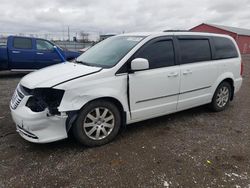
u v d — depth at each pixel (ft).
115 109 11.53
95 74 10.79
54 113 10.05
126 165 9.73
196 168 9.59
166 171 9.36
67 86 10.03
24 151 10.69
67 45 85.10
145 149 11.10
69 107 10.09
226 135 12.87
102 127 11.32
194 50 14.43
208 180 8.82
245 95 22.40
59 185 8.45
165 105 13.35
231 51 16.90
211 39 15.55
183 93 14.02
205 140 12.19
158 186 8.46
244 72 41.57
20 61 31.12
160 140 12.08
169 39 13.34
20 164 9.66
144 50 12.25
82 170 9.34
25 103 10.34
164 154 10.67
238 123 14.70
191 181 8.76
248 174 9.23
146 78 12.16
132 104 12.01
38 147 11.05
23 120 10.03
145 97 12.37
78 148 11.05
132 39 13.08
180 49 13.71
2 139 11.80
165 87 13.02
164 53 13.01
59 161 9.95
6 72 36.29
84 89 10.38
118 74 11.34
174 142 11.88
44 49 32.68
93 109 10.89
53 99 10.28
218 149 11.22
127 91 11.67
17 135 12.28
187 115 15.97
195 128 13.76
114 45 13.46
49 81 10.34
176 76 13.34
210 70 15.16
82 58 13.97
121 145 11.47
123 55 11.81
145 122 14.53
